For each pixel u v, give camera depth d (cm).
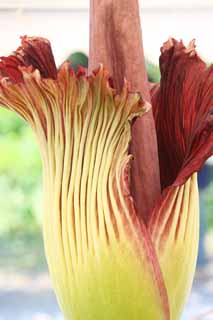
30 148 680
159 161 238
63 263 214
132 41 217
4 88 207
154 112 238
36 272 696
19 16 484
